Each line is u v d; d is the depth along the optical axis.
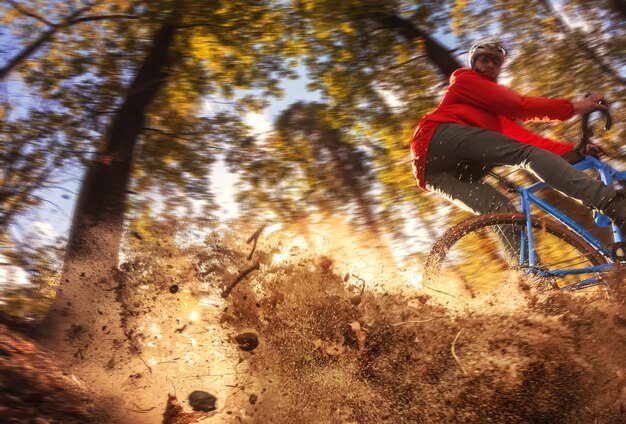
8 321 4.44
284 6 11.02
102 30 11.50
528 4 11.51
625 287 3.27
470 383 2.99
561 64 11.31
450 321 3.16
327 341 3.26
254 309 3.46
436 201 11.04
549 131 10.39
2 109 10.35
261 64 11.55
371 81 11.56
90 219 8.80
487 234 3.75
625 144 10.12
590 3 11.23
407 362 3.11
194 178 11.30
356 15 10.79
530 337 3.04
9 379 3.16
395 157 11.78
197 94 11.73
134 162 11.09
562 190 3.60
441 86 11.12
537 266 3.52
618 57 10.97
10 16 11.30
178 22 10.56
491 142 3.73
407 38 11.06
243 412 3.21
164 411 3.29
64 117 10.77
